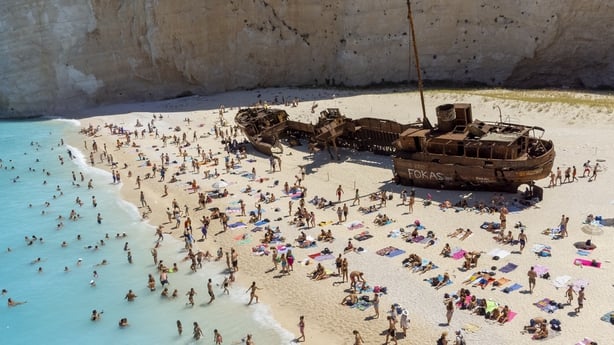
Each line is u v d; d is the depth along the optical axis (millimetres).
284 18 68438
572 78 56375
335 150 44125
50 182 47125
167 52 70500
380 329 22578
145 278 29625
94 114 69875
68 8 71562
